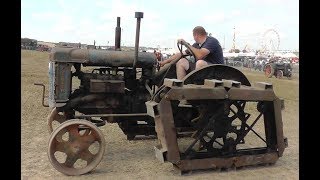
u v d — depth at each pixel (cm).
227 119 518
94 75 549
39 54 3666
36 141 637
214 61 589
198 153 504
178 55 596
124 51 557
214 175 498
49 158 468
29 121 793
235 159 516
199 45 613
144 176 486
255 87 542
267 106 548
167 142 476
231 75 560
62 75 523
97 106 554
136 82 572
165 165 536
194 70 542
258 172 517
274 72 2653
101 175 484
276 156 543
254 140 716
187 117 577
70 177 471
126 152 600
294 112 1105
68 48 530
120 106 564
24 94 1136
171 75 595
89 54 532
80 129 500
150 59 561
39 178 462
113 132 735
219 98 500
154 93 521
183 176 490
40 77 1680
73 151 478
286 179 489
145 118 575
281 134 543
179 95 482
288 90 1727
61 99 524
